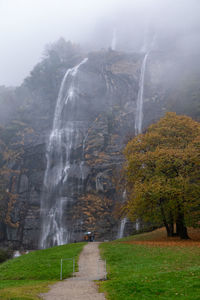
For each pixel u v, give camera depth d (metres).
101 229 65.75
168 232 33.59
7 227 69.19
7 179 75.19
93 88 93.56
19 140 82.75
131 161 33.47
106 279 15.85
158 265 17.31
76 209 70.38
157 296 11.07
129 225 63.03
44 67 107.69
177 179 28.98
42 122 89.81
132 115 86.19
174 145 34.25
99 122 81.69
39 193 75.81
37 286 14.96
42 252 29.36
